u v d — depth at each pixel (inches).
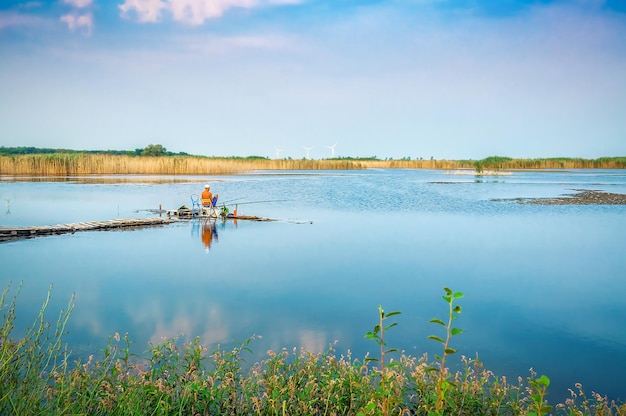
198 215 1234.0
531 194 2022.6
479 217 1250.6
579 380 334.3
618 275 639.8
